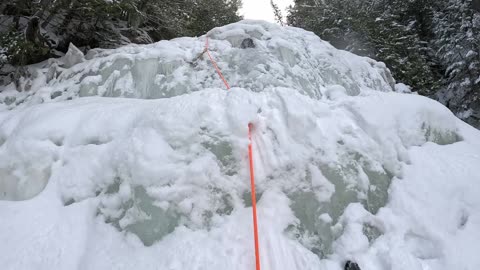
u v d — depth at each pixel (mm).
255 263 2203
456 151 3320
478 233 2541
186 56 4832
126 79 4641
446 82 10031
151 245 2336
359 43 9016
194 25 10547
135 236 2393
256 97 3092
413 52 9492
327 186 2617
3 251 2359
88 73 4879
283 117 2922
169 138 2688
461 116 9023
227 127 2773
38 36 5328
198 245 2268
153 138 2697
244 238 2342
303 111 2926
